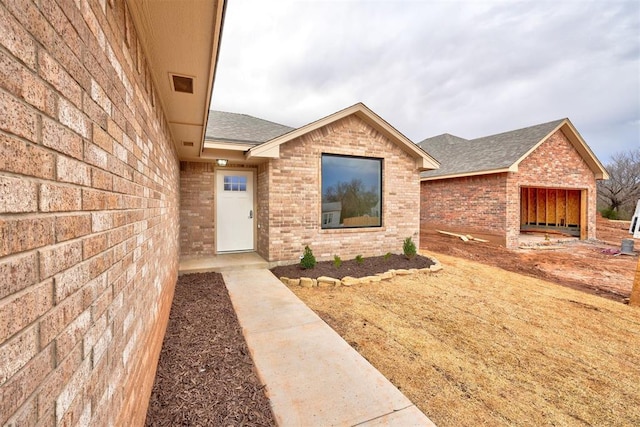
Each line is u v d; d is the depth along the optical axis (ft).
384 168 25.64
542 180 36.63
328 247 23.38
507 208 34.09
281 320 12.10
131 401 5.00
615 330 13.04
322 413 6.79
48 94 2.50
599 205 71.97
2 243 1.86
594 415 7.78
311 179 22.66
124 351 4.62
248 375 8.04
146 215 6.87
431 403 8.04
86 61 3.34
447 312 14.69
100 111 3.80
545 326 13.30
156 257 8.39
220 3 5.70
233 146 20.42
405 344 11.29
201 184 23.65
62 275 2.66
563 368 9.97
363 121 24.67
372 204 25.53
